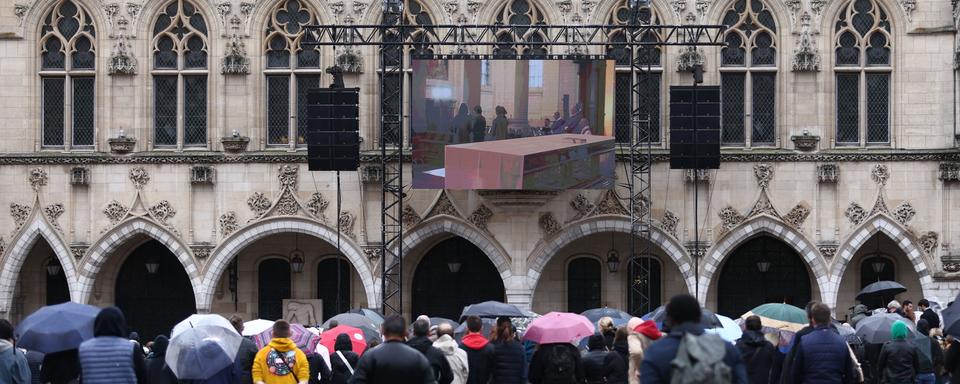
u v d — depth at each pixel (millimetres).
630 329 28375
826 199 55219
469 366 29234
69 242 56312
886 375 31156
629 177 55625
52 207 56312
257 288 59062
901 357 30938
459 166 53750
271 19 56562
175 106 56625
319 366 30172
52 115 56812
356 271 58594
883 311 37594
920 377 33000
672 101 52062
